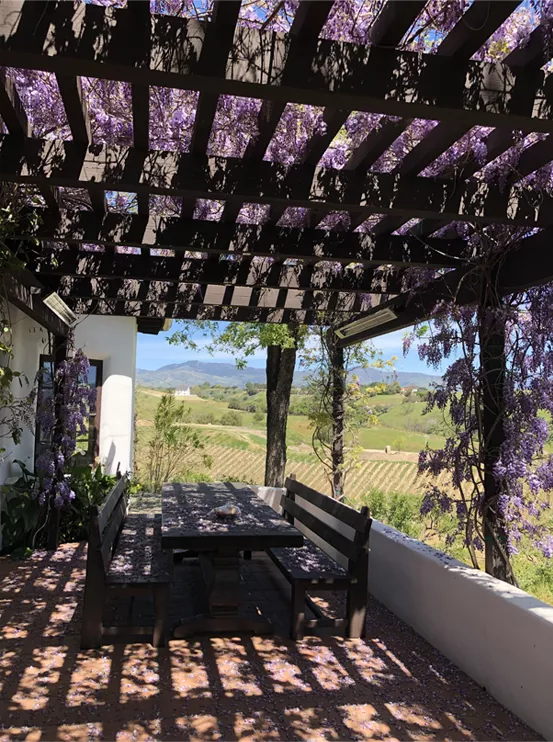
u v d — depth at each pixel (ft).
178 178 8.62
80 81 7.18
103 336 25.70
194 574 17.12
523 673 9.29
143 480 29.78
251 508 15.30
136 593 11.79
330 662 11.37
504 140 8.39
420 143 8.58
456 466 12.12
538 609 9.31
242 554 19.51
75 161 8.45
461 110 6.15
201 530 12.41
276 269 15.42
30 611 13.64
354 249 12.36
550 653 8.71
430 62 6.08
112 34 5.46
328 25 7.13
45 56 5.34
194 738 8.62
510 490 11.35
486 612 10.32
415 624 13.05
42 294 15.29
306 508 20.61
